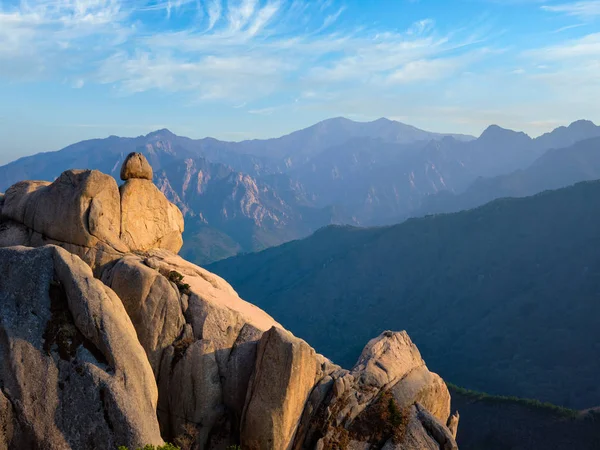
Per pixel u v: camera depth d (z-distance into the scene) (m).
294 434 34.88
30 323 29.61
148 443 27.47
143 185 41.41
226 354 35.72
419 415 38.03
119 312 31.25
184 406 34.19
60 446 27.00
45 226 37.72
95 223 37.19
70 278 30.75
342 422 36.25
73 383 28.39
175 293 35.75
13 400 27.61
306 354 34.94
